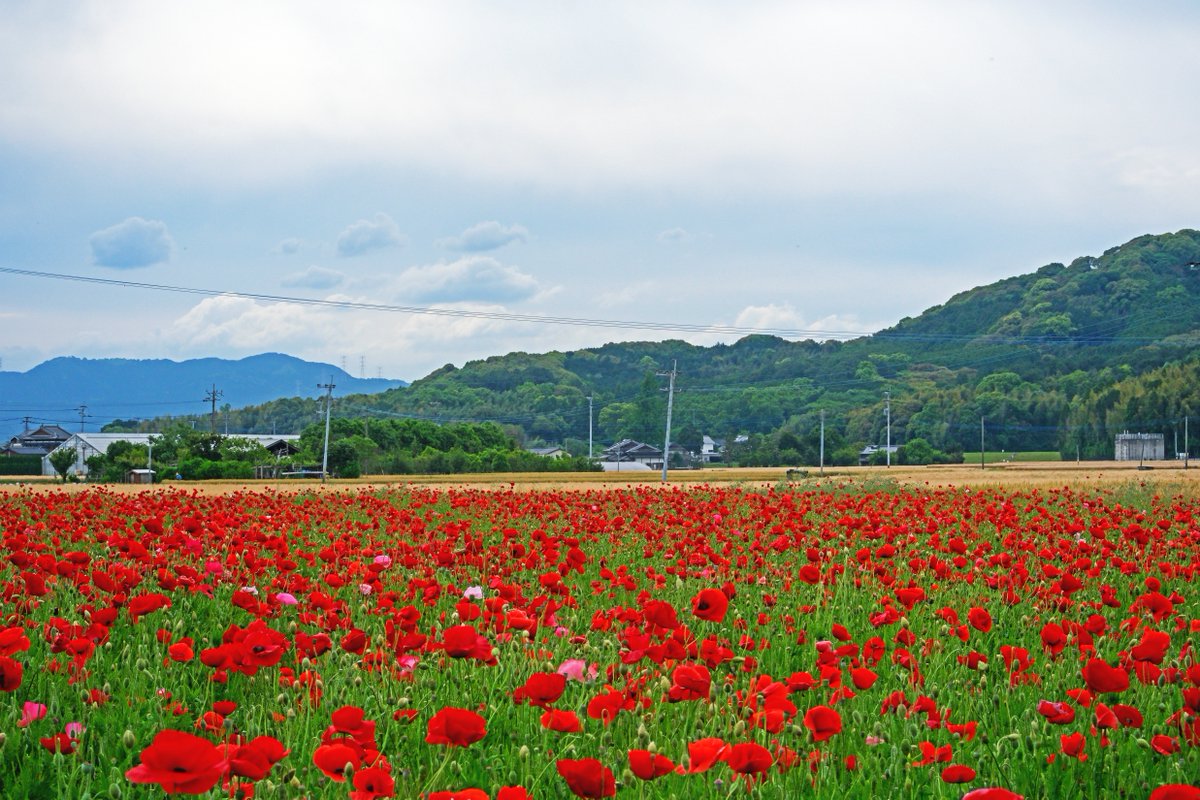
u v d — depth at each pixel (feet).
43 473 411.34
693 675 15.12
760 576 32.91
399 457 358.23
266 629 17.12
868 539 43.29
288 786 13.74
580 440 588.09
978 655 20.72
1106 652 23.41
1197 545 42.55
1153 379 458.91
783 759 14.42
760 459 460.14
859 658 20.34
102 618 20.04
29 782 15.14
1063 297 623.77
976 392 508.12
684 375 641.81
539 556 31.58
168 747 10.03
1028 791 15.24
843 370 583.99
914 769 15.20
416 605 28.48
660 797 14.06
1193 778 15.16
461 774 15.33
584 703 16.46
